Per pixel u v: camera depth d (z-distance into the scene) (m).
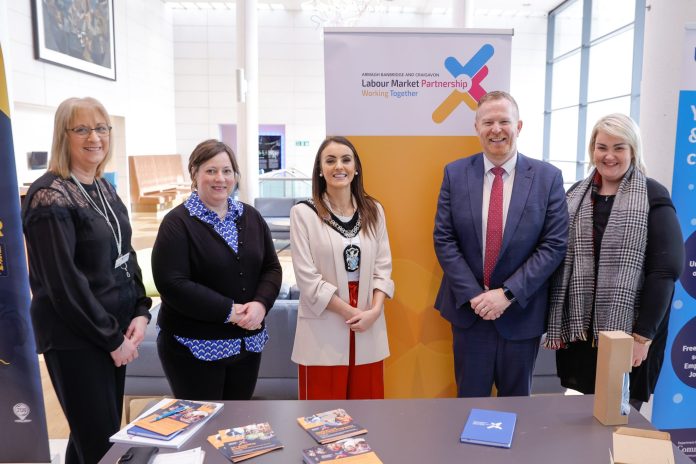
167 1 12.58
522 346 2.15
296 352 2.26
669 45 2.34
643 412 2.44
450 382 2.62
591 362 2.13
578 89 11.35
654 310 1.97
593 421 1.46
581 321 2.08
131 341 1.92
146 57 11.68
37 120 7.91
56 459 2.39
